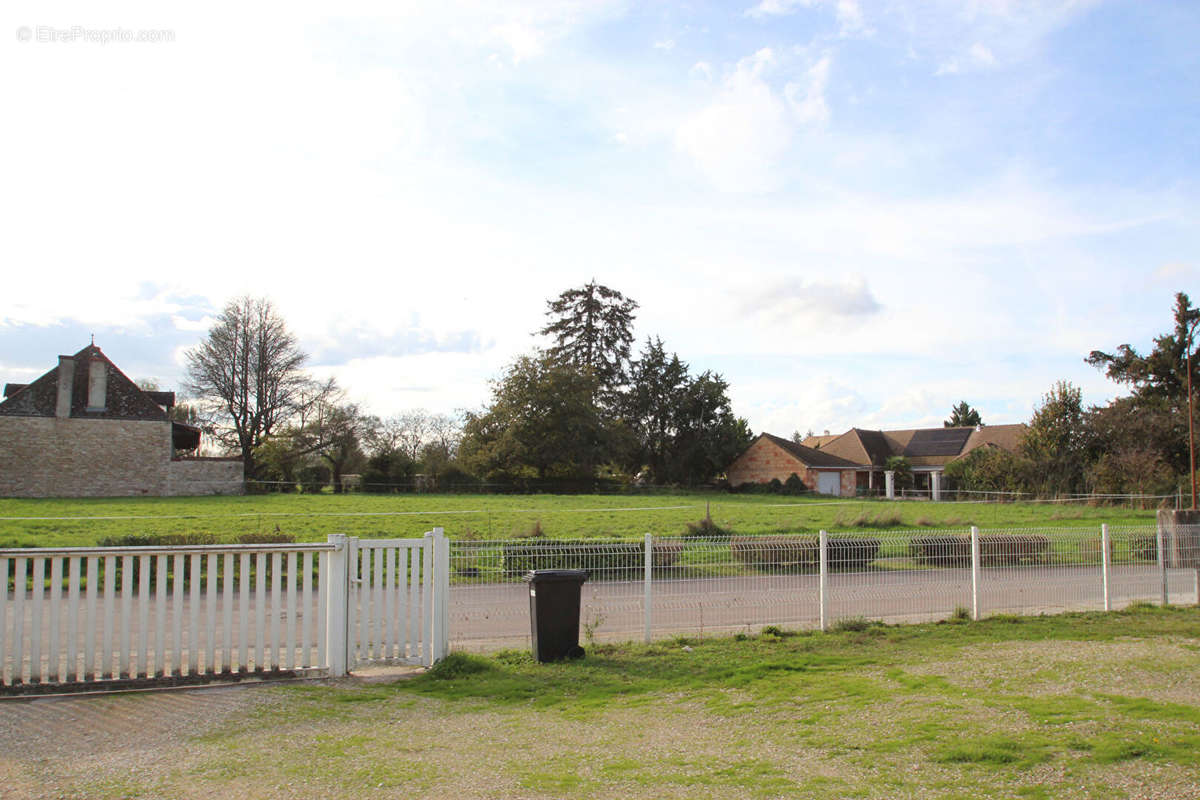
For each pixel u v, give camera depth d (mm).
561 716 6840
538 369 56656
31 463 44469
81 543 19406
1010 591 12898
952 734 6062
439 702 7293
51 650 7320
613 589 11375
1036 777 5105
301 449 50250
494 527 25297
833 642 10156
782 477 63719
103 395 46156
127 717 6684
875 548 12320
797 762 5512
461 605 11219
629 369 70188
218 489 47000
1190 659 9008
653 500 45375
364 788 5039
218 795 4914
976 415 100375
